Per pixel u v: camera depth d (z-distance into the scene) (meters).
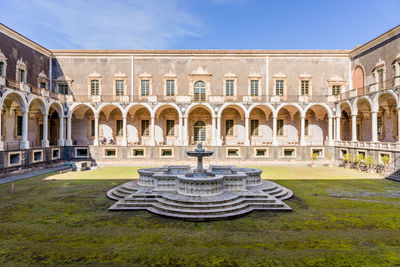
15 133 27.08
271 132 32.97
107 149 29.17
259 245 7.86
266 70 32.00
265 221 9.98
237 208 10.84
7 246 7.81
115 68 31.81
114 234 8.72
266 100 31.30
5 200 13.09
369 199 13.33
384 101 25.88
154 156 29.30
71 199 13.30
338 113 29.39
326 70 32.00
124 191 13.83
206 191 12.00
